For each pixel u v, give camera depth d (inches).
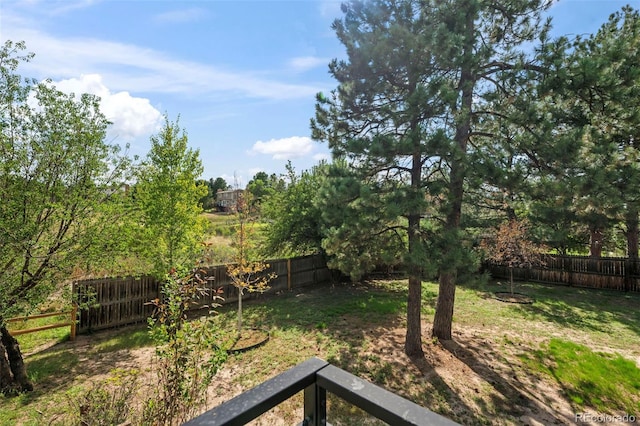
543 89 200.8
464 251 198.4
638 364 227.3
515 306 368.2
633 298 398.9
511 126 215.5
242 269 300.4
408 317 240.2
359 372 213.8
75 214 214.4
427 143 192.9
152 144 306.5
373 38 208.5
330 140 250.8
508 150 211.9
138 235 276.5
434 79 195.3
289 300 400.8
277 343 259.0
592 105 210.4
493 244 435.2
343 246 244.2
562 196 195.5
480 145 249.3
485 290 443.5
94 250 219.6
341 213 214.5
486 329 293.6
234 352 238.5
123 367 215.3
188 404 122.0
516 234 404.8
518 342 263.1
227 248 460.1
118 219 242.7
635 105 208.1
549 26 231.0
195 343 138.9
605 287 441.1
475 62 195.6
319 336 274.2
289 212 485.1
